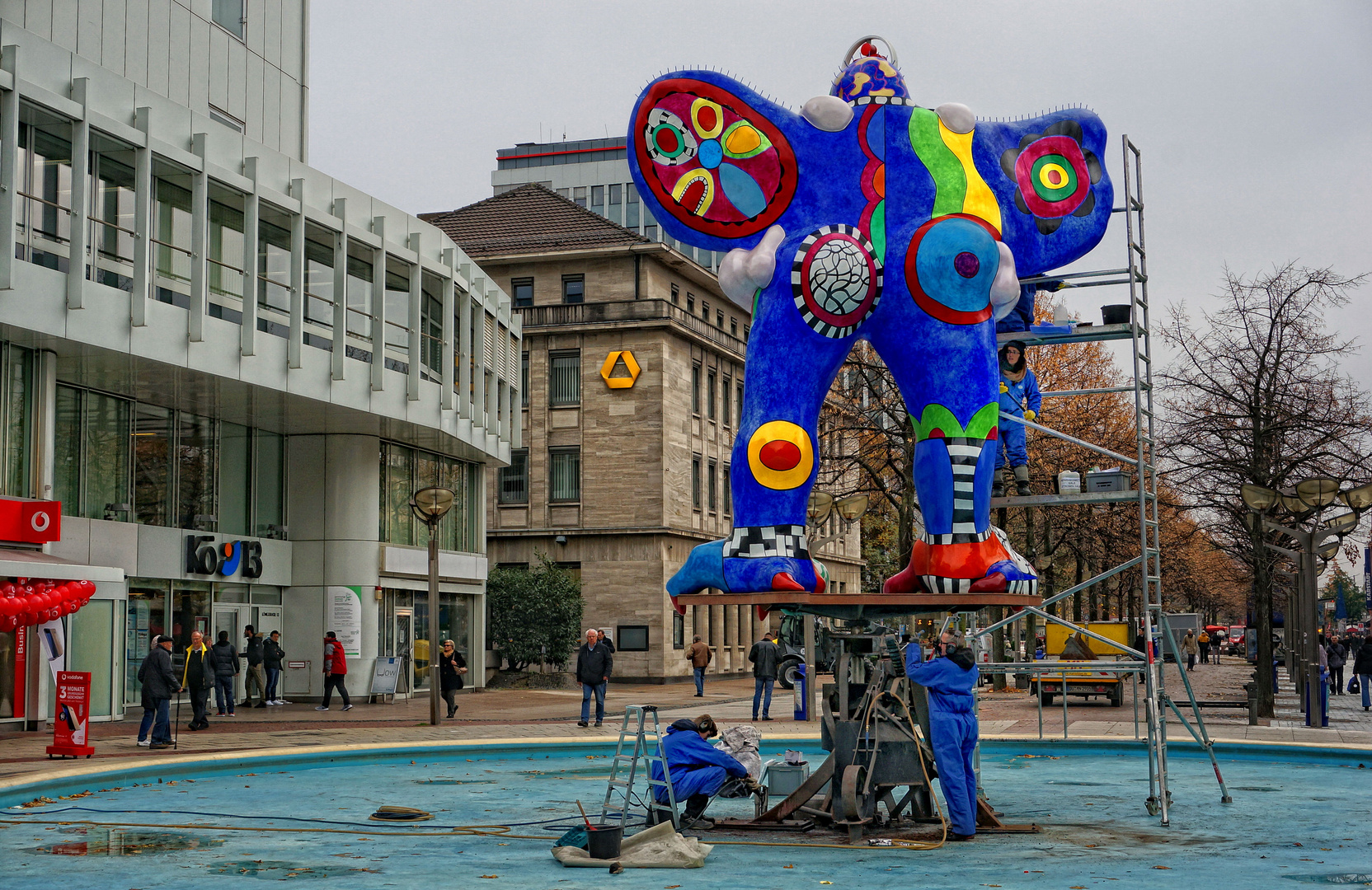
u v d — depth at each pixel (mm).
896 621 12852
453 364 33812
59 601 20156
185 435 29312
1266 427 27359
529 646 44031
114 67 29141
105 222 23062
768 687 25000
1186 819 11609
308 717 26266
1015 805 12641
